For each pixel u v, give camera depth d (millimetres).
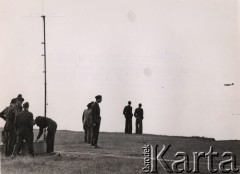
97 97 27938
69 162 21391
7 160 21547
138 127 42031
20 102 23812
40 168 19719
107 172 18953
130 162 21531
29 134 22609
